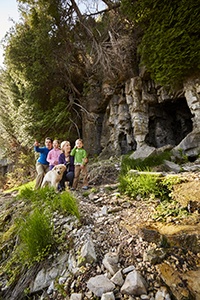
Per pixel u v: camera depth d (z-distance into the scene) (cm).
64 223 291
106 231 248
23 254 259
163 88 842
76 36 1091
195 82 682
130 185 364
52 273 223
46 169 571
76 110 1232
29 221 275
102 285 176
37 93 1127
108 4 985
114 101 1040
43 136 1152
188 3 625
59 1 1011
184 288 155
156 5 710
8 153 1612
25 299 217
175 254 184
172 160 608
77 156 502
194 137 638
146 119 892
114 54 959
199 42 623
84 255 211
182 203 275
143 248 202
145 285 167
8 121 1510
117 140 976
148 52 776
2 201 648
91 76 1189
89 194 416
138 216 272
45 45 1005
